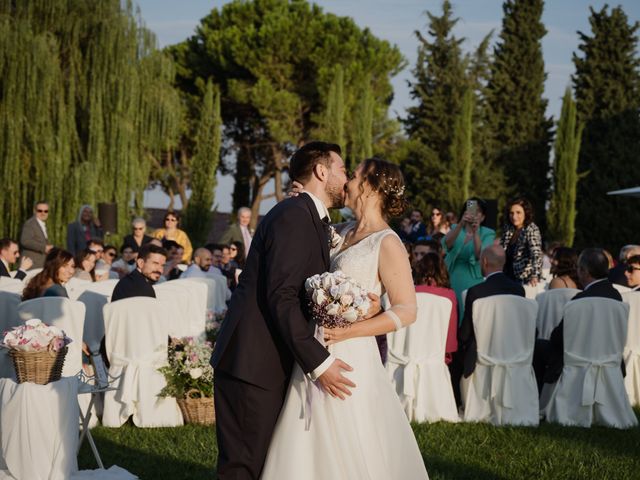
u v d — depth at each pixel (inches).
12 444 187.5
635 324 297.6
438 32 1453.0
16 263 529.3
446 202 1272.1
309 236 129.4
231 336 130.9
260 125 1494.8
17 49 677.3
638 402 297.3
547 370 271.1
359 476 127.5
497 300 259.8
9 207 675.4
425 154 1366.9
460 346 268.2
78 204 695.1
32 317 235.5
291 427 129.0
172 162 1520.7
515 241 323.0
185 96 1433.3
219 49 1374.3
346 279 125.3
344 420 128.5
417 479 134.5
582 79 1322.6
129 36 747.4
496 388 259.1
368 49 1414.9
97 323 281.6
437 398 261.9
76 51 722.2
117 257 507.8
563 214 1153.4
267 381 129.5
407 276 132.8
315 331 130.0
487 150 1387.8
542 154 1385.3
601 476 197.0
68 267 252.4
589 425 257.1
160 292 290.4
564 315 262.5
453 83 1421.0
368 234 136.8
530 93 1392.7
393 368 266.4
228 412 131.1
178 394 254.2
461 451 221.9
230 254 474.3
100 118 720.3
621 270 351.6
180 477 196.9
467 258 321.7
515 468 204.4
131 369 253.1
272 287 125.3
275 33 1339.8
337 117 1222.3
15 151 673.6
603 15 1311.5
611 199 1272.1
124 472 196.7
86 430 201.2
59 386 191.5
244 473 129.4
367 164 139.6
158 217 1541.6
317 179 138.8
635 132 1284.4
